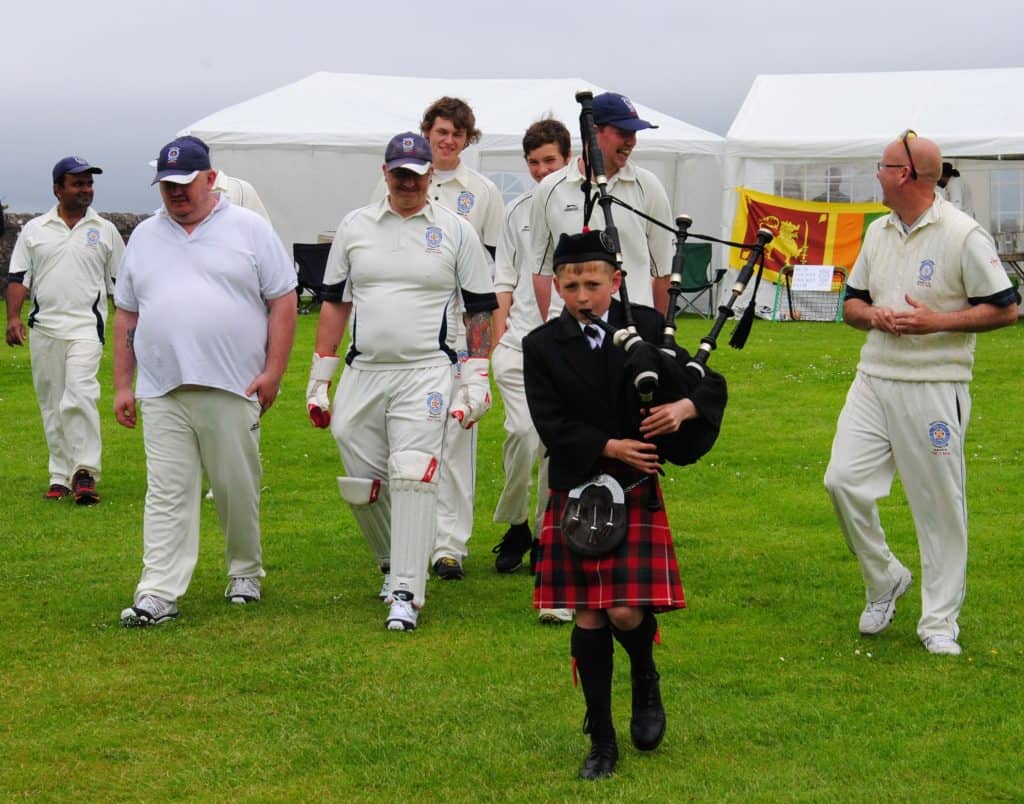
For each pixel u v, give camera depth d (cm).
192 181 756
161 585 764
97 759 570
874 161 2394
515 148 2538
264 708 627
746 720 608
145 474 1213
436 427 765
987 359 1792
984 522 988
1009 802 524
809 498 1082
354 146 2575
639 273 798
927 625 709
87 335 1106
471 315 784
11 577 862
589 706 554
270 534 982
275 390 778
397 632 738
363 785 543
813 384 1636
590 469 548
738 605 794
